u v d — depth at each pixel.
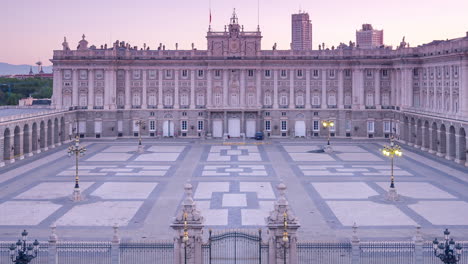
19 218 64.88
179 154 120.69
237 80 152.75
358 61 150.00
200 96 154.00
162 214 66.88
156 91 153.75
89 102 150.88
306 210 68.69
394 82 150.12
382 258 49.53
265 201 73.38
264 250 49.16
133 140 148.88
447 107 122.62
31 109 147.00
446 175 93.25
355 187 82.88
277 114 154.12
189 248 43.56
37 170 98.50
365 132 151.38
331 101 154.00
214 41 151.62
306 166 103.25
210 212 67.44
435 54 129.00
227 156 117.44
